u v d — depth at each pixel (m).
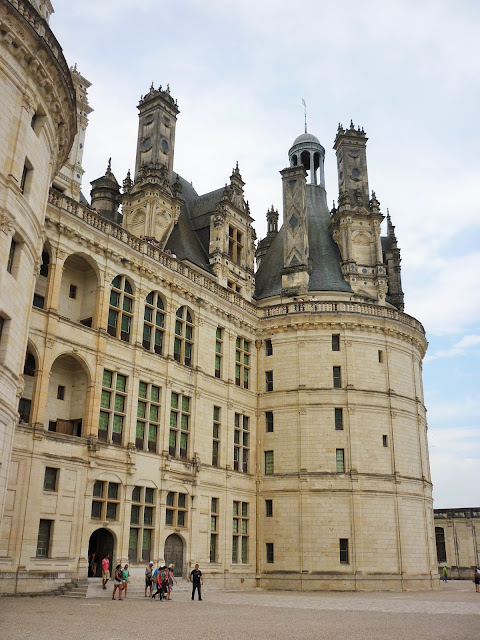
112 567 35.12
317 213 61.69
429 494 52.66
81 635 17.56
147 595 33.12
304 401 49.53
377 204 57.47
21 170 24.94
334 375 50.59
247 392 50.12
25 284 25.62
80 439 34.34
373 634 19.58
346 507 47.03
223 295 48.88
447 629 21.08
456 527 77.25
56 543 31.94
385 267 55.91
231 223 52.84
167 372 41.59
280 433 49.59
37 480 31.61
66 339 34.91
